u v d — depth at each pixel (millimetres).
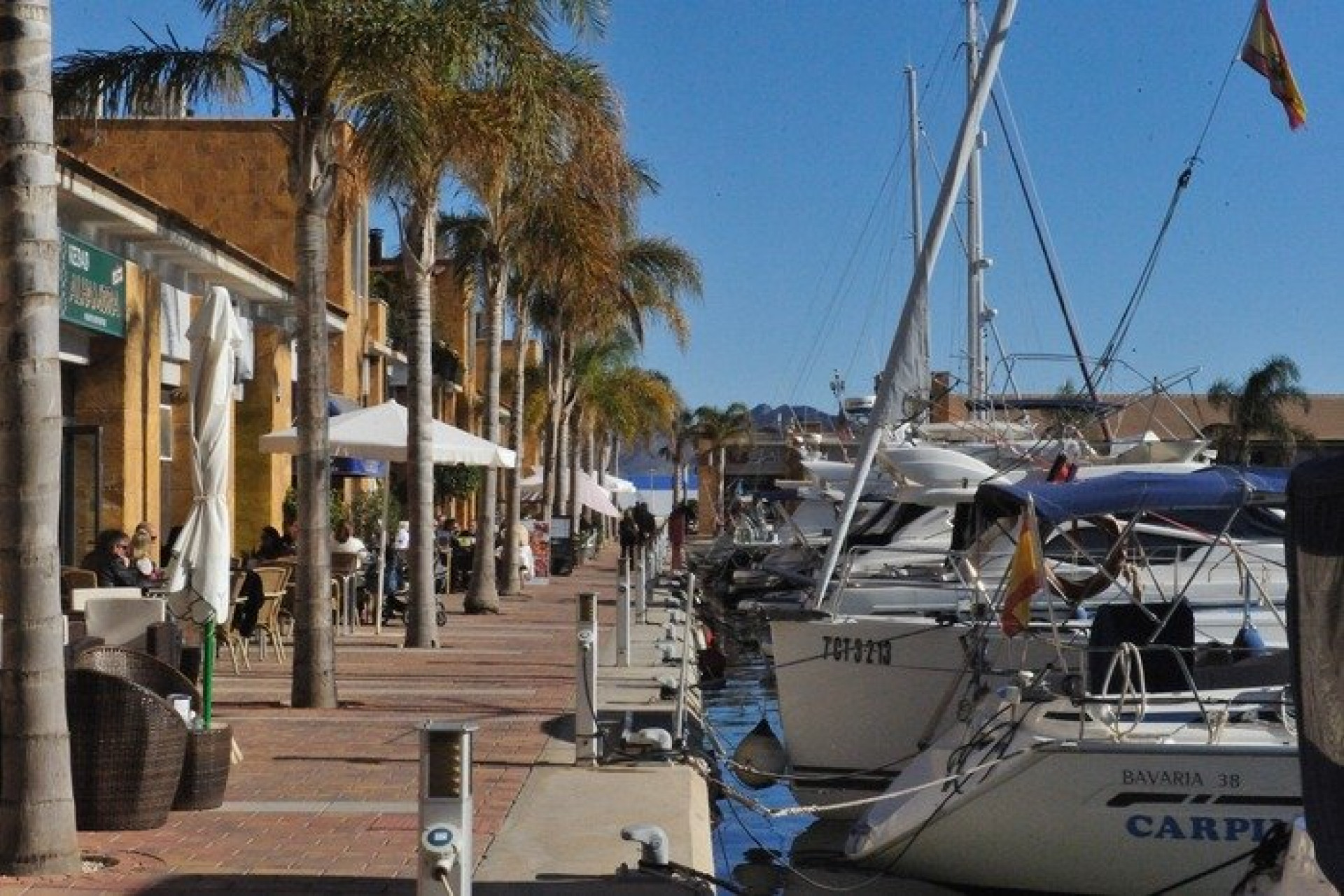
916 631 15141
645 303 45469
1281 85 17547
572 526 55000
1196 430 22812
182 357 28953
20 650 9086
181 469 29422
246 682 18547
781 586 31016
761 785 15680
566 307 45312
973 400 27891
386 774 12820
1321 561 5246
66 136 19828
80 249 22969
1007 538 17234
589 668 13641
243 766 13094
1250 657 13500
